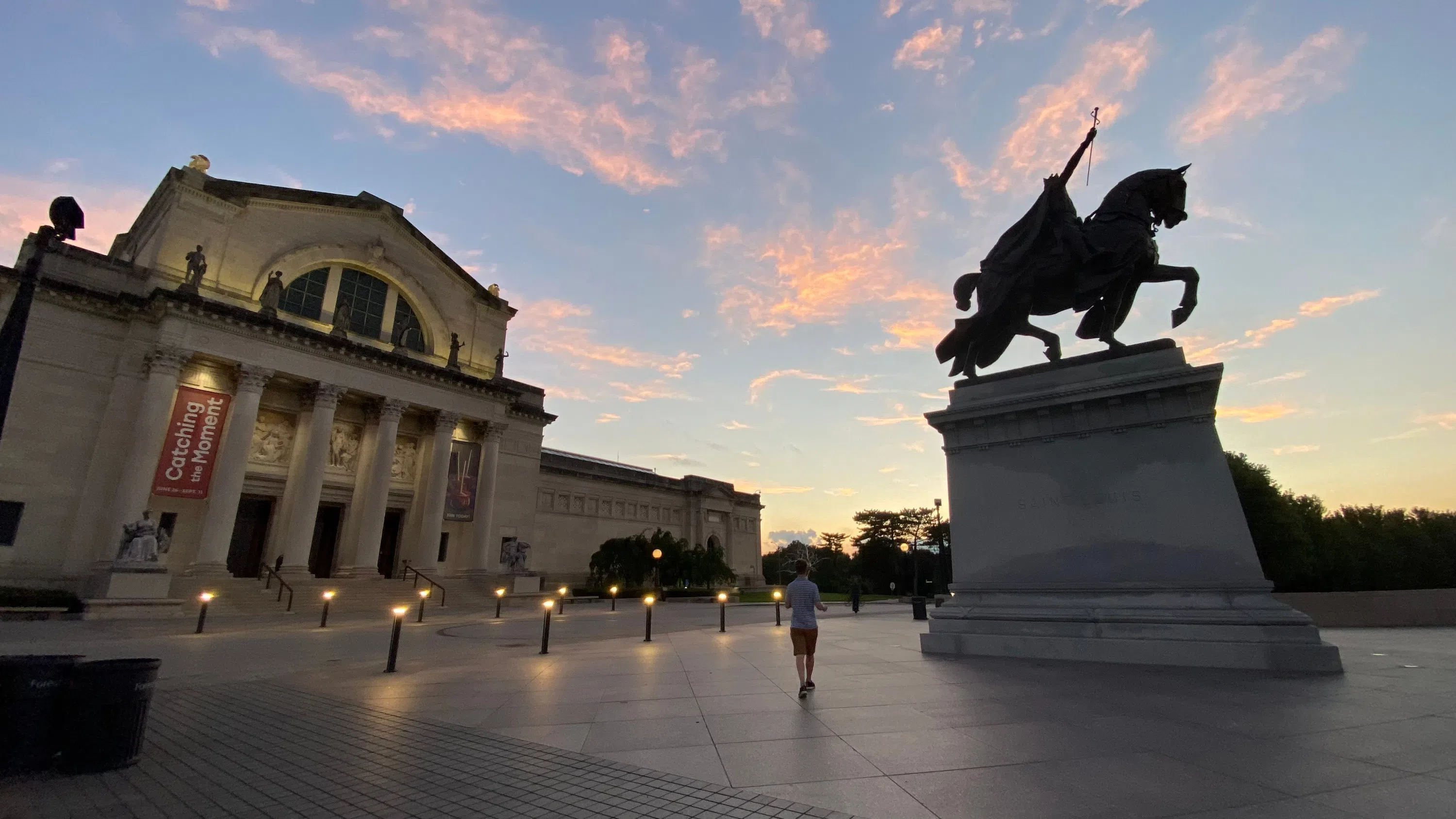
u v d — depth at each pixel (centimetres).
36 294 3650
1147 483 1420
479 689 1196
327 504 4762
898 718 861
